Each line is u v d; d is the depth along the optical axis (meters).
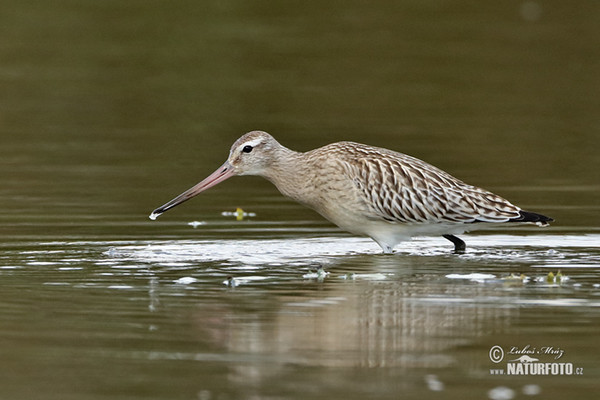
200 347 14.30
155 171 26.66
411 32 38.19
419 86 34.00
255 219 23.16
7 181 25.45
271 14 39.62
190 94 33.00
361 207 20.48
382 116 31.39
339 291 17.00
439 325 15.12
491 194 20.36
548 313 15.62
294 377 13.27
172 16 38.72
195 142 29.08
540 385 13.03
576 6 40.91
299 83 34.03
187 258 19.42
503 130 30.27
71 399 12.58
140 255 19.59
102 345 14.34
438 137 29.38
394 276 18.00
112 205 23.67
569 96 33.28
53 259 19.12
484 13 40.31
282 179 21.20
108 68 34.78
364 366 13.59
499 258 19.64
